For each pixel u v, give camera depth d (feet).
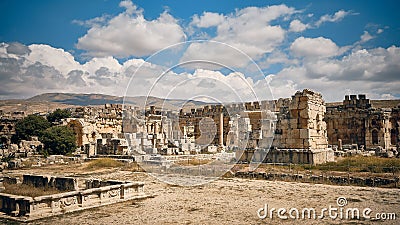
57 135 181.16
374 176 86.48
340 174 90.48
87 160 157.28
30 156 167.94
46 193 76.23
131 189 72.49
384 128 177.68
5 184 92.02
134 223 52.70
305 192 75.87
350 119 185.68
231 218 55.31
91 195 65.16
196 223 52.37
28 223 53.11
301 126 108.47
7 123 224.74
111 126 223.10
